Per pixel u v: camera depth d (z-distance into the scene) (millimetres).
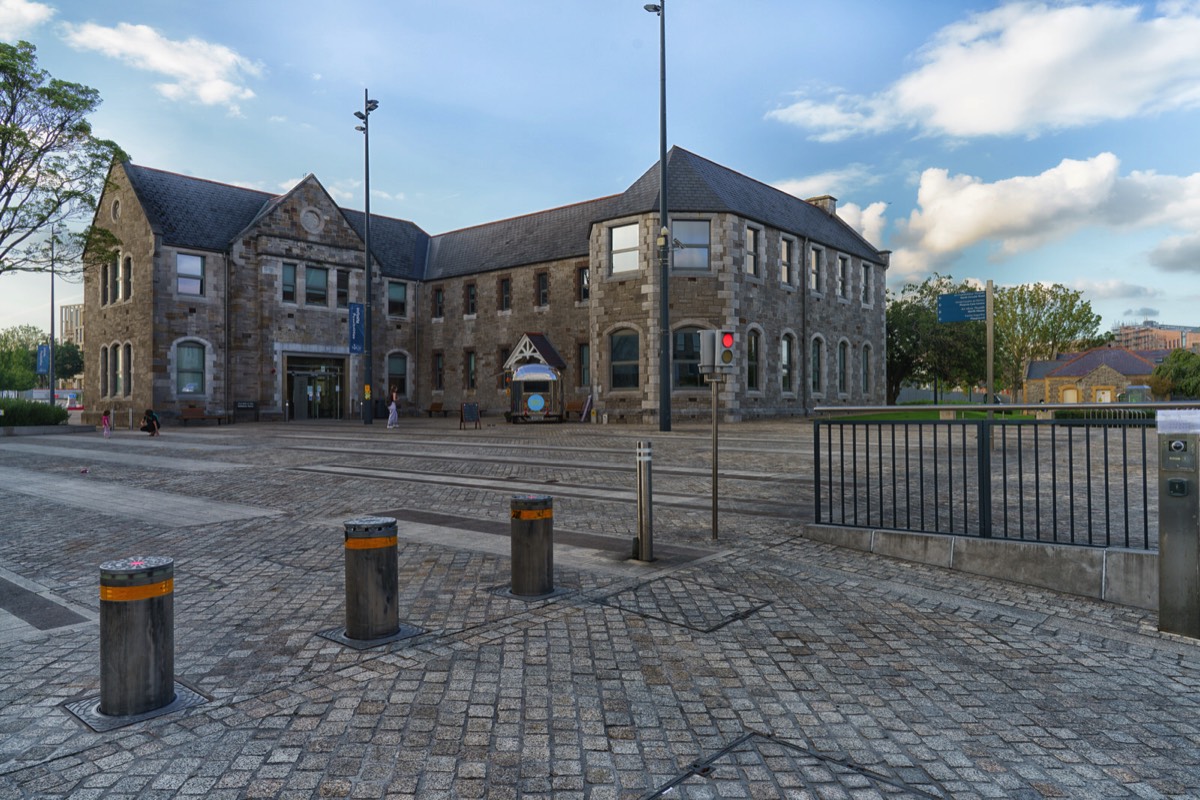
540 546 5559
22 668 4207
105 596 3535
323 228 37844
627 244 30781
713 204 29641
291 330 36312
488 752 3178
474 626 4859
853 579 6094
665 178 22984
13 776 2943
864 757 3164
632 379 30641
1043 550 5969
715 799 2818
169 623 3682
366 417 33094
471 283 40469
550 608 5254
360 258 39375
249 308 35031
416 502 10023
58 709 3619
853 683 3979
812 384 35812
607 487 11211
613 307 30781
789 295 33844
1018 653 4469
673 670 4133
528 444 19125
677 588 5777
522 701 3705
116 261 34562
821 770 3049
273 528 8328
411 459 15508
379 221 43625
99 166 27094
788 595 5617
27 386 76312
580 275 35625
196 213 34750
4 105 25328
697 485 11375
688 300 29484
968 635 4785
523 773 3002
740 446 17672
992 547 6246
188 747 3203
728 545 7312
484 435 23172
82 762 3066
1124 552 5586
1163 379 49500
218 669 4117
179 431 28078
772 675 4074
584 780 2955
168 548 7367
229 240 34875
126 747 3201
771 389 32312
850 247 39438
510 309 38562
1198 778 3004
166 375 32438
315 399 37656
